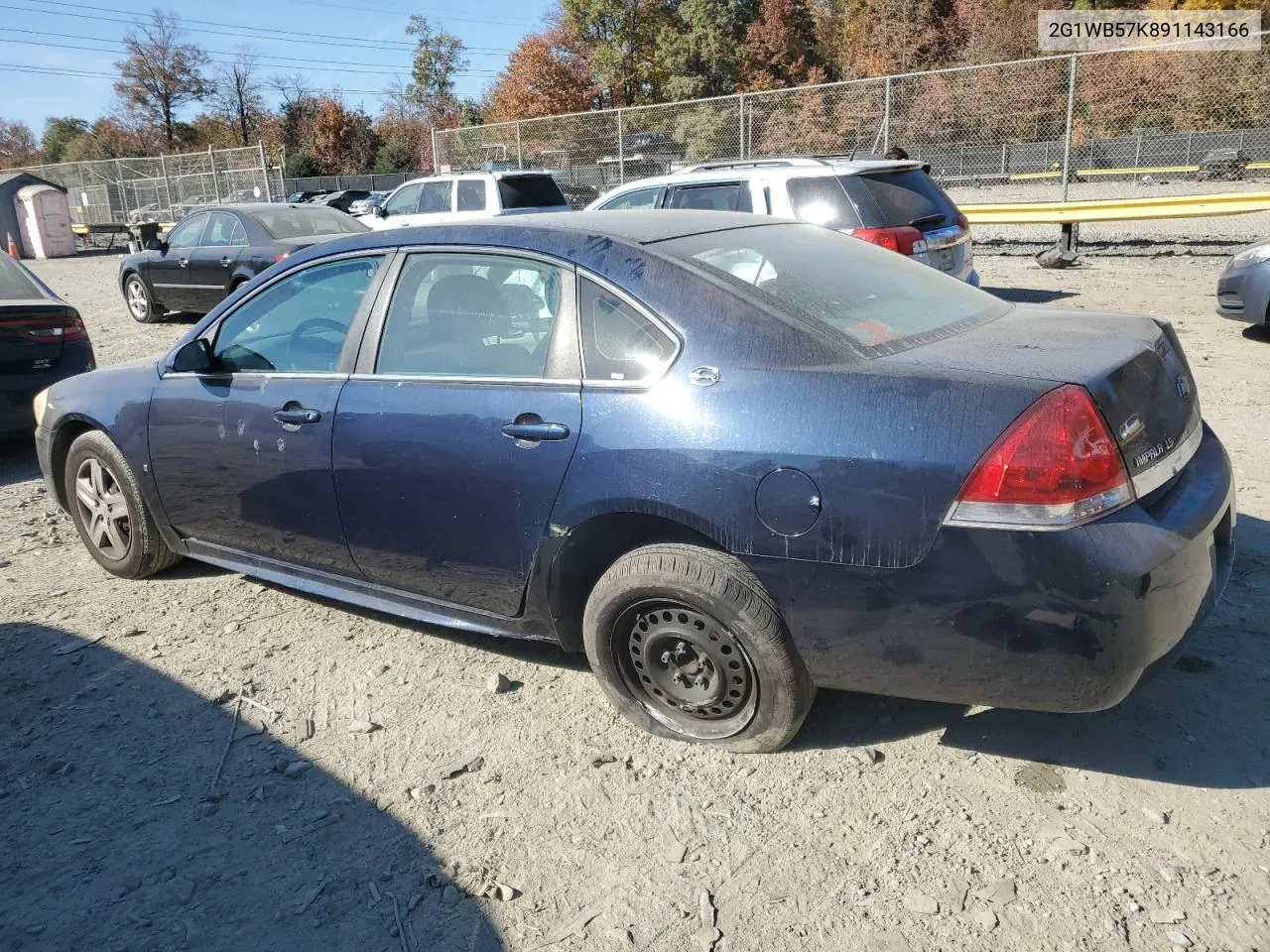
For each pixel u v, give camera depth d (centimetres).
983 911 223
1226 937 211
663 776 280
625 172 1822
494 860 251
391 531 333
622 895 236
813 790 270
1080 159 1842
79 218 3659
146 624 398
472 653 362
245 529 382
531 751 297
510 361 309
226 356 389
